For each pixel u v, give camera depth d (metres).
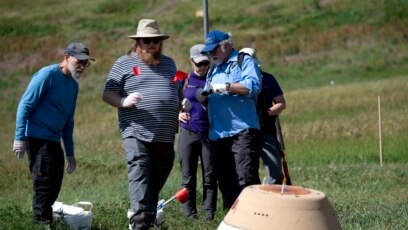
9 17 135.25
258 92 19.95
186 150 23.12
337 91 77.00
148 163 19.45
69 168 20.64
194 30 127.25
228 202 20.86
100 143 52.00
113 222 21.19
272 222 13.19
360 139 46.84
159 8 140.38
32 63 113.00
